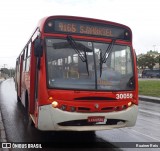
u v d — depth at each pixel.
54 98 7.09
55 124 7.06
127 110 7.62
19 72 16.31
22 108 15.48
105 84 7.51
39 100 7.30
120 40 8.09
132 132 9.70
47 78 7.20
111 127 7.39
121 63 7.92
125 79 7.82
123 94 7.62
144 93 28.91
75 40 7.66
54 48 7.45
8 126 10.39
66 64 7.41
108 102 7.39
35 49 7.27
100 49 7.80
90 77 7.47
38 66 7.46
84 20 7.80
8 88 36.12
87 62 7.57
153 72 92.75
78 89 7.21
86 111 7.18
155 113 15.38
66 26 7.66
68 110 7.09
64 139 8.47
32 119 8.55
